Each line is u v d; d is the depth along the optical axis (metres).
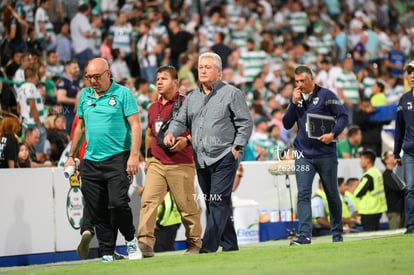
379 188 33.66
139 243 22.17
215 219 20.19
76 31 40.34
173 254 25.52
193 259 18.16
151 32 43.81
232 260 17.41
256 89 44.06
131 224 20.48
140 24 43.38
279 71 48.47
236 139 20.19
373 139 39.00
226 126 20.34
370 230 33.50
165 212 27.86
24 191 25.56
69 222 26.50
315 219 32.12
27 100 31.70
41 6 39.16
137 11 45.56
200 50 47.62
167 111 22.88
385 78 52.09
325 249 19.05
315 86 23.12
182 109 21.09
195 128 20.59
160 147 22.08
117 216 20.22
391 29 62.59
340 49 54.66
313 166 23.03
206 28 49.00
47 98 35.19
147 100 34.03
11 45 35.97
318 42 54.81
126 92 20.38
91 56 40.78
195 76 43.31
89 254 26.88
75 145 21.00
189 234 22.84
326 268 14.98
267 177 31.66
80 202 26.78
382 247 18.75
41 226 25.86
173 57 44.75
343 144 37.53
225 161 20.19
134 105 20.36
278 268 15.37
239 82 45.66
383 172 35.06
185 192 22.58
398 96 51.03
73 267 18.30
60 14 40.78
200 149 20.42
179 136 22.03
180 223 28.38
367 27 56.81
